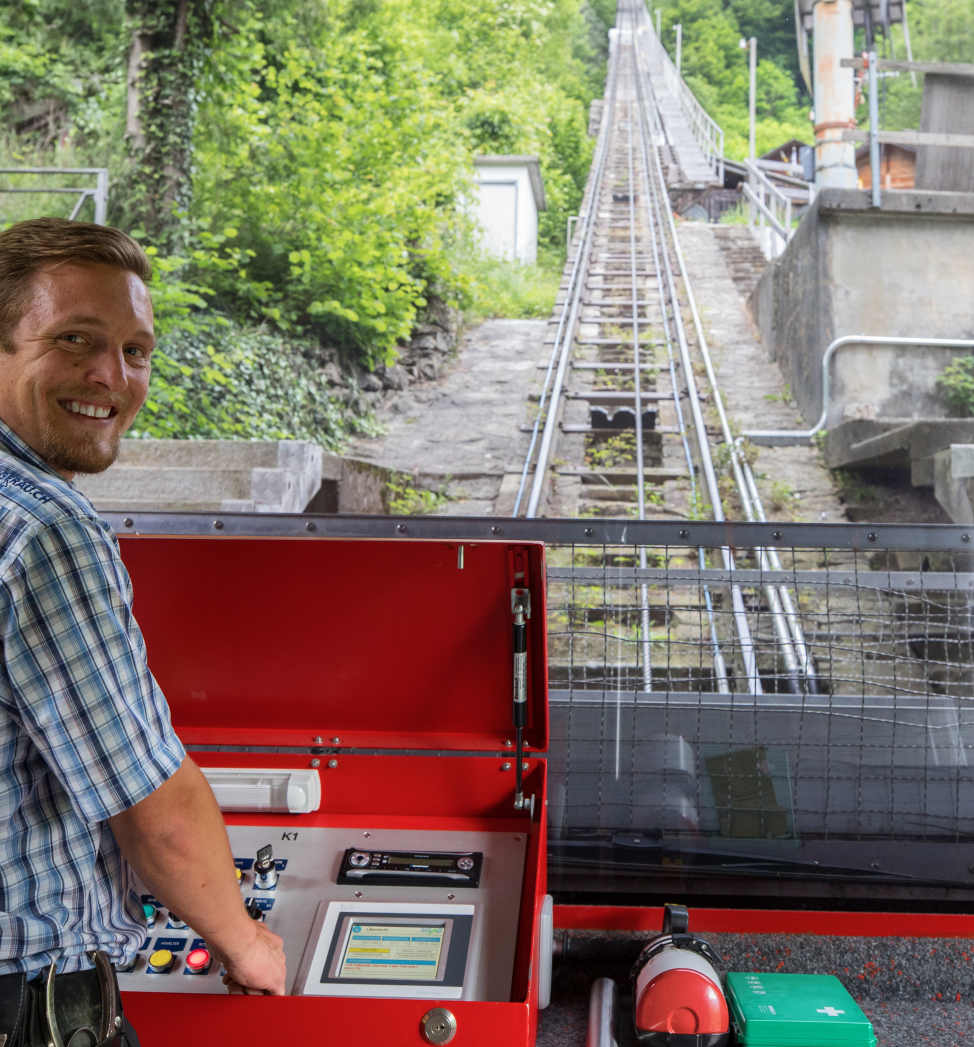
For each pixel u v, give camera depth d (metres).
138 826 1.14
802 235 9.15
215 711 2.00
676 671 3.85
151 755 1.13
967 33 11.26
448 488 8.33
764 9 14.93
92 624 1.09
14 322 1.18
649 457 8.38
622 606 2.18
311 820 1.95
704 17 16.05
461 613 1.88
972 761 2.29
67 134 9.44
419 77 11.16
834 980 1.93
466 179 12.52
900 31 11.30
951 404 8.65
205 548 1.84
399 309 10.01
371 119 10.48
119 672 1.11
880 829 2.21
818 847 2.19
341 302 9.73
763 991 1.87
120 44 9.41
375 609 1.89
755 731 2.28
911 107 11.41
